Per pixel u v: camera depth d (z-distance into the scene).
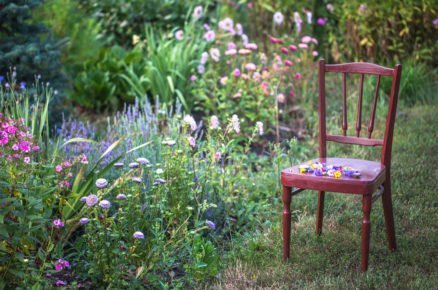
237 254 3.42
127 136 4.23
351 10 6.86
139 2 7.52
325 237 3.55
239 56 6.42
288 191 3.25
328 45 7.29
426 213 3.78
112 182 3.58
